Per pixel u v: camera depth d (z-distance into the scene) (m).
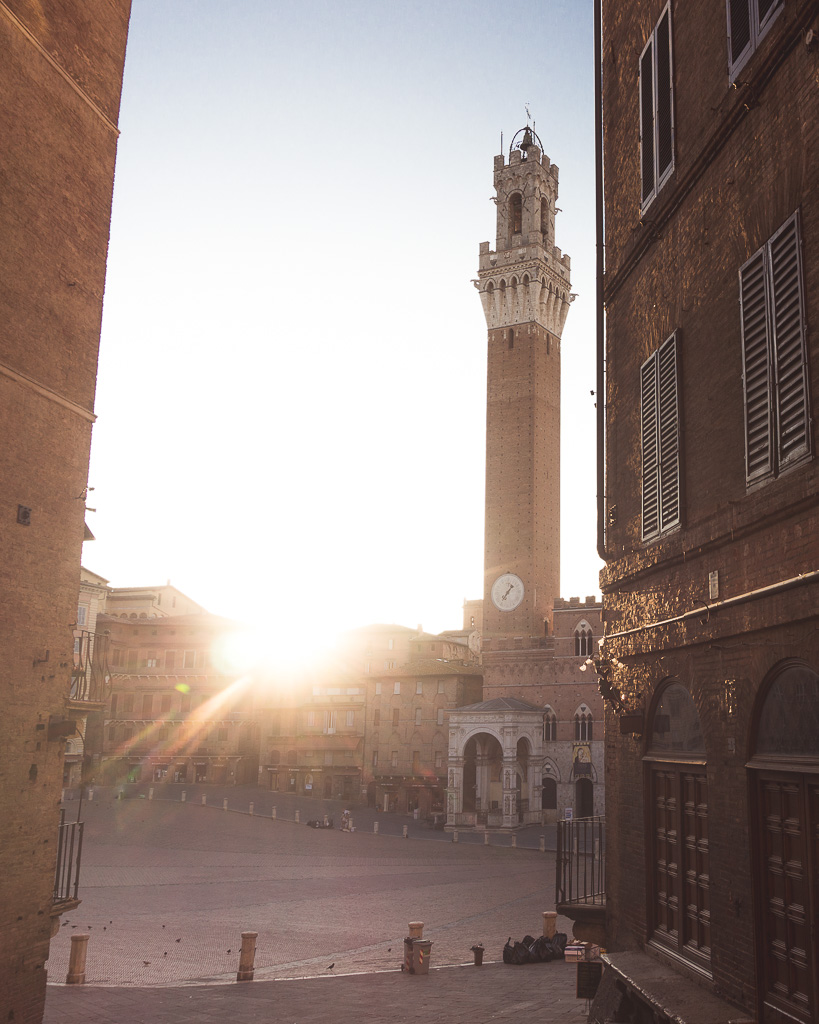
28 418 15.58
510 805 81.94
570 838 17.08
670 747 13.00
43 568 15.80
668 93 13.80
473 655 125.81
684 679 12.31
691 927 12.05
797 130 9.67
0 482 14.85
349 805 100.38
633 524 14.98
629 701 14.60
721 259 11.66
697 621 11.80
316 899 42.66
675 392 13.01
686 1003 10.54
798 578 9.06
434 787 97.31
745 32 10.98
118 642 119.19
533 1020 17.55
